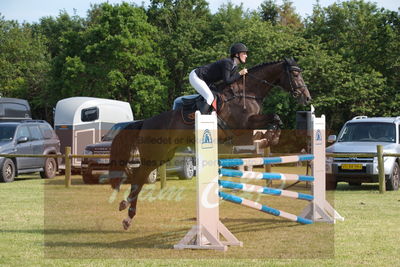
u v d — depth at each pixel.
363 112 31.14
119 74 40.69
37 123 20.20
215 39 43.38
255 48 35.28
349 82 30.69
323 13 39.06
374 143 15.24
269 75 8.47
